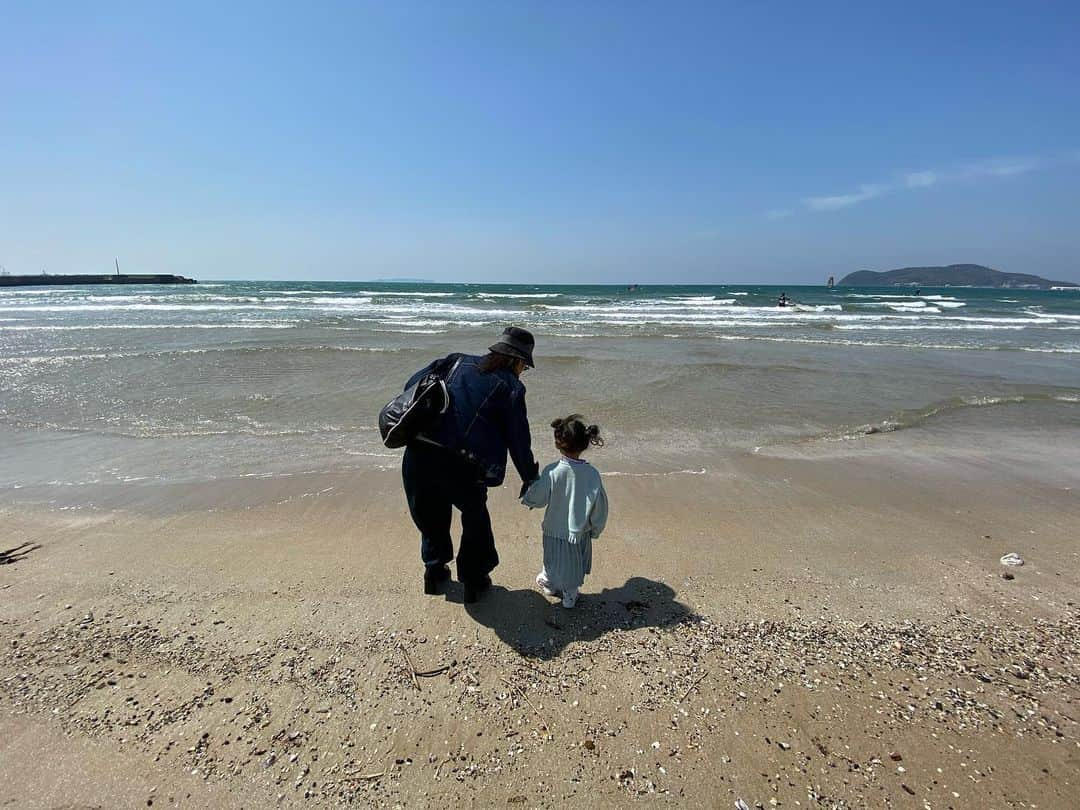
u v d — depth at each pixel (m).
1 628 2.71
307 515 4.14
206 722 2.14
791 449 6.07
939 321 25.14
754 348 14.56
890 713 2.19
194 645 2.60
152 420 6.96
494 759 1.98
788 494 4.67
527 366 3.03
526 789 1.86
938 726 2.12
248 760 1.97
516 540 3.77
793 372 10.58
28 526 3.94
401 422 2.65
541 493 2.96
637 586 3.18
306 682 2.36
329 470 5.18
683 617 2.87
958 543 3.75
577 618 2.86
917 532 3.93
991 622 2.82
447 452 2.71
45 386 8.66
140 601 2.97
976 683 2.36
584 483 2.95
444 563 3.12
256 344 13.62
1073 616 2.87
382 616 2.85
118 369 9.99
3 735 2.06
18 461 5.42
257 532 3.85
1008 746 2.02
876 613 2.90
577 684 2.37
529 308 30.45
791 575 3.30
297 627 2.75
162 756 1.98
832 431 6.81
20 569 3.30
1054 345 16.08
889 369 11.27
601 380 9.63
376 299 39.22
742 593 3.11
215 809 1.78
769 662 2.50
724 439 6.45
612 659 2.53
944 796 1.82
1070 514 4.27
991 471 5.32
